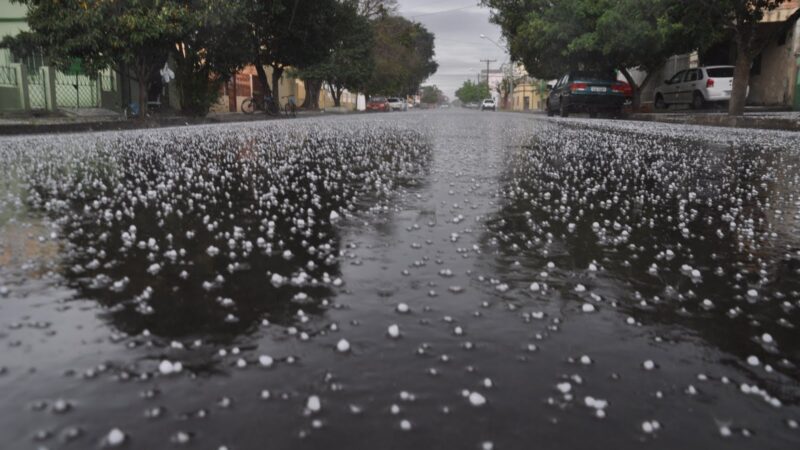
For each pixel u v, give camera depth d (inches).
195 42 776.9
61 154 322.7
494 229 148.6
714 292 101.8
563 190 213.2
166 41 674.2
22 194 193.0
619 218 165.8
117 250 124.1
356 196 196.9
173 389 64.8
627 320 87.5
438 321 85.8
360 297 95.7
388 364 71.6
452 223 155.3
